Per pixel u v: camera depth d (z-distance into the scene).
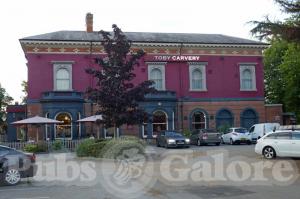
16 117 43.44
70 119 39.69
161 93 41.47
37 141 34.75
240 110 43.91
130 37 43.00
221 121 43.44
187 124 42.53
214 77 43.62
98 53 41.22
